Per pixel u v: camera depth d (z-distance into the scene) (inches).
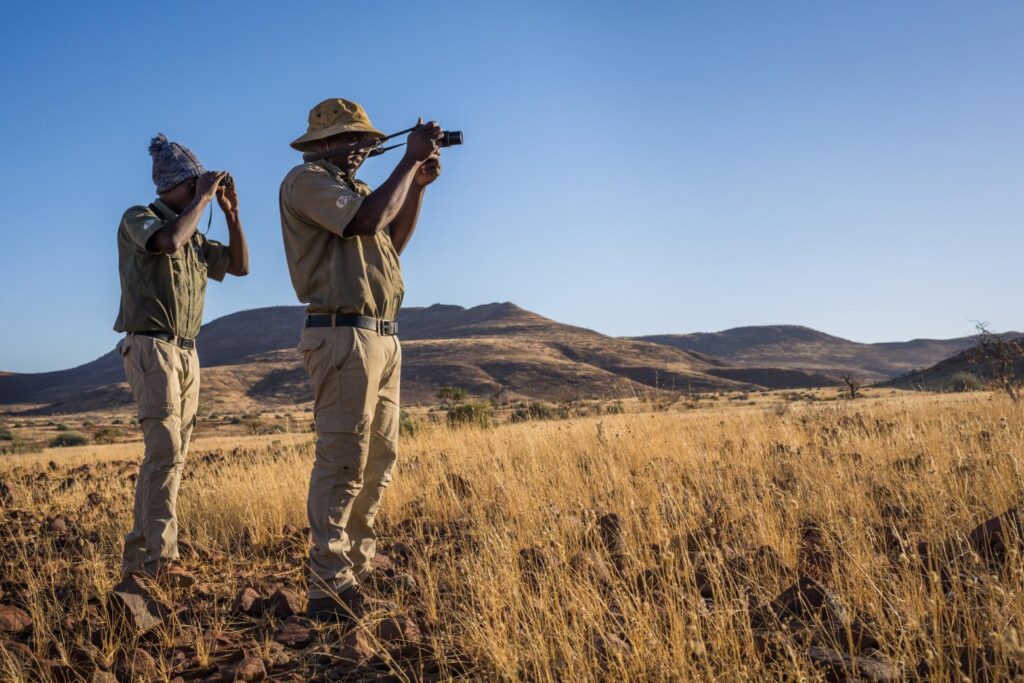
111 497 327.3
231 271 205.2
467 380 7076.8
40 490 354.0
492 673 117.4
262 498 259.8
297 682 125.5
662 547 135.9
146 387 180.5
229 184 189.9
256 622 157.1
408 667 126.2
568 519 195.0
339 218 152.9
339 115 166.4
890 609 116.0
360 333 160.4
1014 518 152.6
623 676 108.0
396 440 176.2
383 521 247.4
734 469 273.4
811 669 102.3
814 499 205.2
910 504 193.3
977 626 113.2
